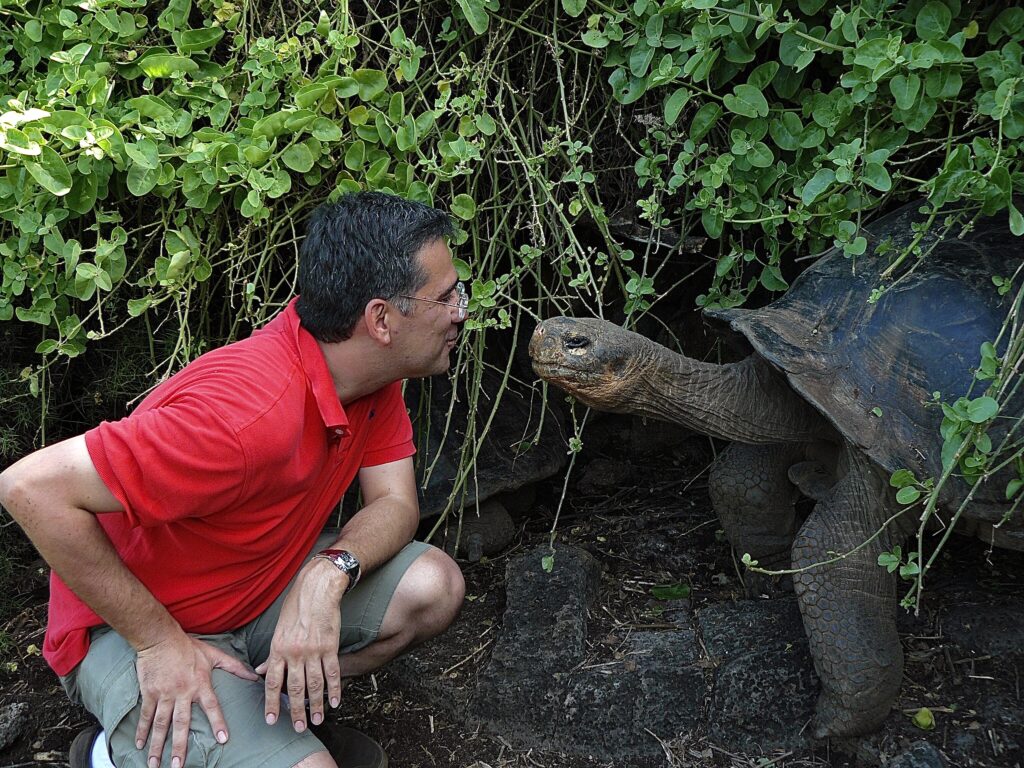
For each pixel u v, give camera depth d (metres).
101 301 2.38
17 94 2.34
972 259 2.09
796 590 2.08
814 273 2.26
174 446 1.48
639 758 2.15
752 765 2.11
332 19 2.28
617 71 2.28
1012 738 2.05
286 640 1.67
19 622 2.68
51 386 2.69
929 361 2.00
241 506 1.65
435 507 2.75
